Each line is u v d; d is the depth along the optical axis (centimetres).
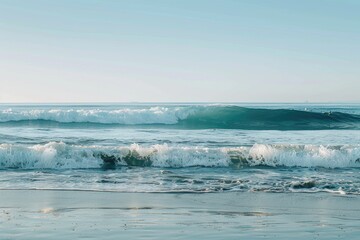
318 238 670
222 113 3766
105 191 1093
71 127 3303
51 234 676
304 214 854
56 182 1209
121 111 3650
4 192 1062
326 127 3509
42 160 1463
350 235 689
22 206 899
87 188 1130
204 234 687
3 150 1473
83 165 1476
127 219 789
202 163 1533
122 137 2503
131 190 1111
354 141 2392
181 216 822
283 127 3488
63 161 1472
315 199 1019
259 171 1438
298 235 686
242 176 1338
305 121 3722
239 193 1089
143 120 3634
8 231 692
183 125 3553
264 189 1141
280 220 796
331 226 749
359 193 1092
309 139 2494
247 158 1566
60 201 959
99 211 859
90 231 696
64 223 751
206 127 3450
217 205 940
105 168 1462
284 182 1237
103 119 3591
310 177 1327
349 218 820
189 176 1328
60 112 3628
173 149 1581
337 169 1500
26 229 705
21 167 1447
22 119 3597
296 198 1030
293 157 1568
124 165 1516
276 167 1525
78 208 887
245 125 3566
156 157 1538
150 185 1183
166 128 3328
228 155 1568
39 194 1041
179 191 1104
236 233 694
